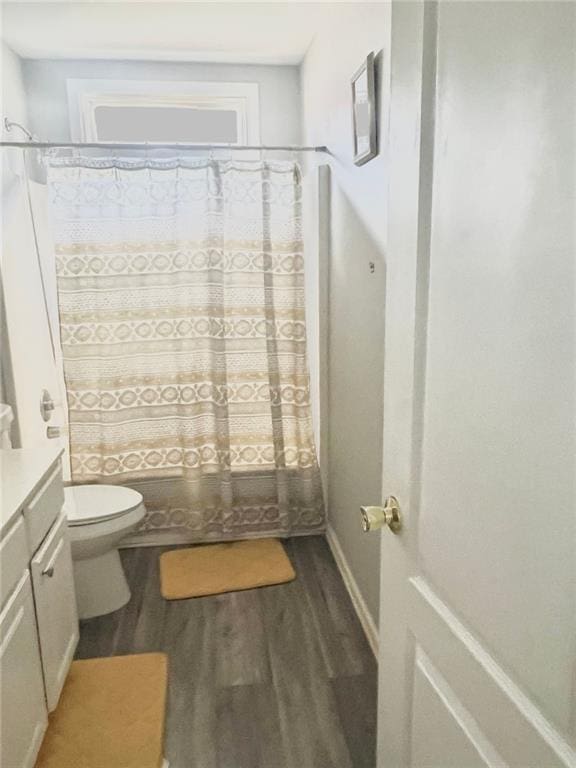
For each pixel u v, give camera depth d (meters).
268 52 2.94
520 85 0.61
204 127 3.24
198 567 2.61
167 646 2.08
